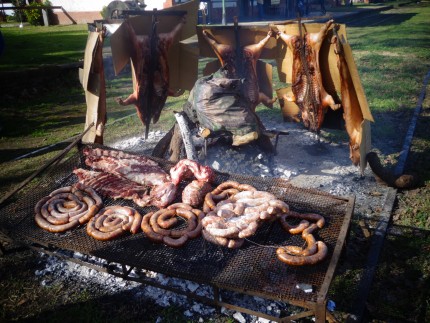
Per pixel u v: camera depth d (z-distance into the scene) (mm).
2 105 3746
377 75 4379
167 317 1368
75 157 1956
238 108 2018
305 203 1554
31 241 1482
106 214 1537
